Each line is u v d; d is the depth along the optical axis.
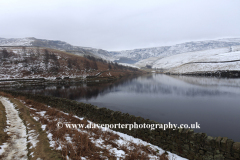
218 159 5.77
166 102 31.22
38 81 71.44
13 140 6.26
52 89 53.81
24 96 24.67
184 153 6.73
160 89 50.12
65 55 132.75
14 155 4.99
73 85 67.56
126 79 97.94
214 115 22.16
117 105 28.58
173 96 37.81
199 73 114.50
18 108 13.64
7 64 83.75
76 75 91.94
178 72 141.62
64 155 4.90
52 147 5.45
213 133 15.64
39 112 12.59
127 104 29.44
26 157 4.91
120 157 5.49
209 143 6.02
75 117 11.68
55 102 17.86
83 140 6.26
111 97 37.28
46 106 16.75
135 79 96.88
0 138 6.12
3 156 4.86
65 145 5.59
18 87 60.03
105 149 6.00
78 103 14.27
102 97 37.41
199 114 22.77
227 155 5.57
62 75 87.44
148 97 37.03
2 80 63.88
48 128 7.59
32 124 8.61
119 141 7.59
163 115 22.17
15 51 119.19
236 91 42.28
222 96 36.34
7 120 9.34
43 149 5.26
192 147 6.50
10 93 28.50
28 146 5.70
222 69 104.81
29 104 17.11
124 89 52.00
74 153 4.98
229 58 125.31
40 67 90.50
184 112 23.81
